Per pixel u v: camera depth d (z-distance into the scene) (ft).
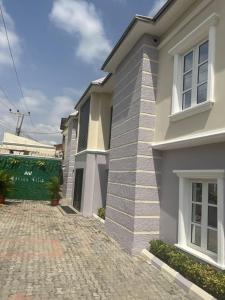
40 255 24.89
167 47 27.40
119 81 35.96
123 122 32.68
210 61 20.33
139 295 17.83
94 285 19.01
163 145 25.31
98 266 22.85
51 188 61.00
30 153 98.94
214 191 20.44
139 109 28.14
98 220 44.16
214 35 20.42
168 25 27.07
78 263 23.31
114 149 35.12
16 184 66.49
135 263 24.02
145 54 28.76
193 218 22.54
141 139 27.61
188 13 24.13
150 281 20.12
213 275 17.56
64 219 44.19
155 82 28.81
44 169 68.33
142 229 26.45
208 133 20.08
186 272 19.47
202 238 20.94
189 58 24.53
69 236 32.73
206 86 21.67
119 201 31.17
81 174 53.11
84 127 55.11
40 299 16.48
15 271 20.65
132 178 27.89
